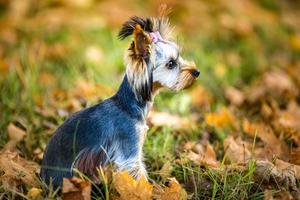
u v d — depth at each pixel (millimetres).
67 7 12312
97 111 5629
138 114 5633
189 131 7461
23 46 9664
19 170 5930
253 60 10375
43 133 7176
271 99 8594
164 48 5766
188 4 12625
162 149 6820
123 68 9547
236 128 7566
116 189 5473
